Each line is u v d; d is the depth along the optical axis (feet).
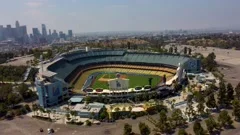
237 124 556.92
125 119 625.82
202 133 483.10
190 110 622.95
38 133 563.07
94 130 566.77
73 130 571.69
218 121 550.36
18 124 622.13
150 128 561.43
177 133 528.22
